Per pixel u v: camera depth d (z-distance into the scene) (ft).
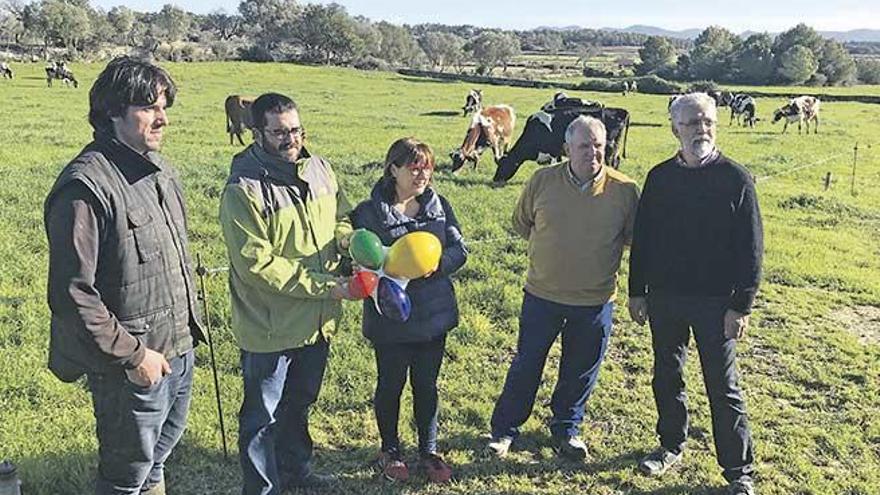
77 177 10.02
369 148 62.13
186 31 359.87
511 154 46.62
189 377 12.12
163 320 11.19
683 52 327.67
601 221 15.65
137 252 10.66
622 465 16.62
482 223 36.73
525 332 16.52
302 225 13.10
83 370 10.84
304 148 13.74
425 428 15.60
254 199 12.59
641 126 89.61
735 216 14.46
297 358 14.01
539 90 155.33
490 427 17.89
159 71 10.72
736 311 14.70
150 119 10.59
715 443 15.66
